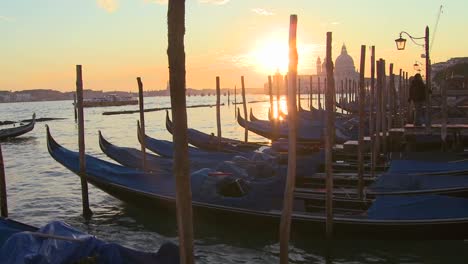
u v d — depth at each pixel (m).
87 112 94.75
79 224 13.19
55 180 20.00
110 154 16.80
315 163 15.42
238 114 28.91
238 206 11.40
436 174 13.29
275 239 11.28
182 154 5.04
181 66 4.92
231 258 10.45
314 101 107.88
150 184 13.16
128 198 13.28
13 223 8.59
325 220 10.54
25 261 6.46
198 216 11.86
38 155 29.62
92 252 6.96
